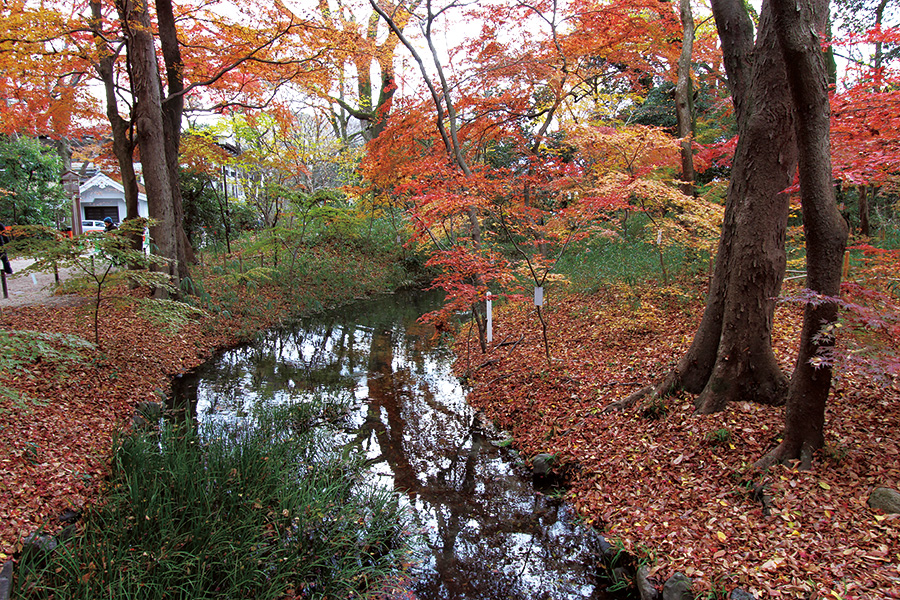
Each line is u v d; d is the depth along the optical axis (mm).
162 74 12250
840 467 3662
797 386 3764
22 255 6051
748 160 4605
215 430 5691
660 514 3865
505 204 6977
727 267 4887
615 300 8703
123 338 8383
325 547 3555
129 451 4652
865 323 3469
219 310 11023
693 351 5172
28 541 3451
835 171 5055
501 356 8047
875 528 3131
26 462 4426
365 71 13125
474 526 4242
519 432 5895
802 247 8008
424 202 6312
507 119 9195
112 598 2766
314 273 15188
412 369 8594
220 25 10117
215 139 14828
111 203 27156
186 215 15094
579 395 6074
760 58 4445
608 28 8273
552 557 3838
